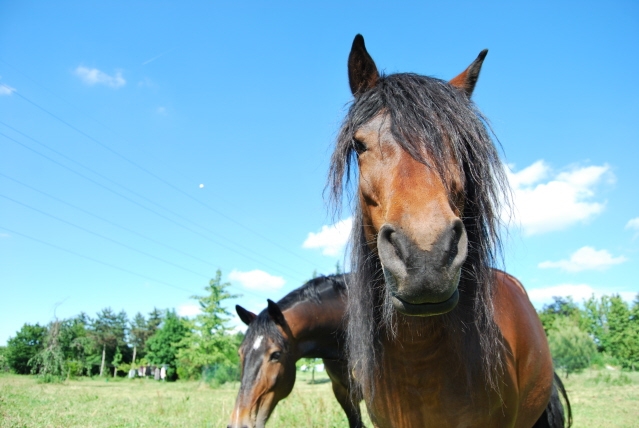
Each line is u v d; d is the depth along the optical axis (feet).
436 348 6.34
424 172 5.40
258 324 16.62
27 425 24.47
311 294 17.37
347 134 6.59
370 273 6.63
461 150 5.87
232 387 92.12
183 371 132.98
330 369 17.33
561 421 9.88
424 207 5.00
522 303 8.91
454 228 4.86
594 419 30.45
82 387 79.66
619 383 72.84
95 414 31.19
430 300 4.72
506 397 6.79
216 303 102.58
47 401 41.91
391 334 6.52
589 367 89.97
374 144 6.07
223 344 100.78
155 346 172.65
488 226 6.15
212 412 32.78
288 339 16.52
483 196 6.02
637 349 115.03
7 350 135.74
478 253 6.14
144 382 129.90
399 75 6.58
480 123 6.33
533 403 8.28
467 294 6.34
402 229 4.93
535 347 8.15
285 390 16.78
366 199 6.21
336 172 6.87
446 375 6.40
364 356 6.73
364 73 7.00
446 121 5.80
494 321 6.53
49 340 105.19
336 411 27.91
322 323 17.08
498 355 6.38
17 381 91.56
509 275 10.55
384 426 7.29
